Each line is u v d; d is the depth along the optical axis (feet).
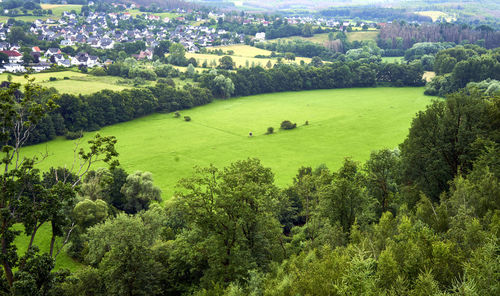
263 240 141.59
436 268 67.62
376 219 155.22
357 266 61.87
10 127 93.61
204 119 513.86
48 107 97.55
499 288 54.70
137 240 135.13
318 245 125.90
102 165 339.77
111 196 254.27
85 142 412.57
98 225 161.89
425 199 110.83
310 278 77.77
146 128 472.44
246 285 109.60
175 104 551.18
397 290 61.67
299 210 216.74
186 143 411.75
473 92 173.27
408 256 71.36
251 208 140.05
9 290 85.92
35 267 88.43
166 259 149.07
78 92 489.26
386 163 177.88
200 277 147.33
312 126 468.75
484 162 131.34
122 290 124.57
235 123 492.13
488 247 62.28
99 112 470.39
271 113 541.34
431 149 165.17
